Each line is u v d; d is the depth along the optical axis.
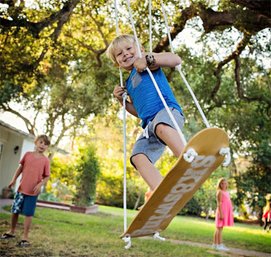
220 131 1.92
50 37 8.59
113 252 5.96
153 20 8.71
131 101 3.06
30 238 6.26
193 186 2.26
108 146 25.69
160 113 2.49
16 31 7.91
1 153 16.09
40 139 5.76
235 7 7.66
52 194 20.81
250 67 11.47
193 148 1.91
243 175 17.39
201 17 8.08
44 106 19.28
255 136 15.03
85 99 17.56
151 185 2.47
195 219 18.61
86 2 9.27
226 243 8.90
